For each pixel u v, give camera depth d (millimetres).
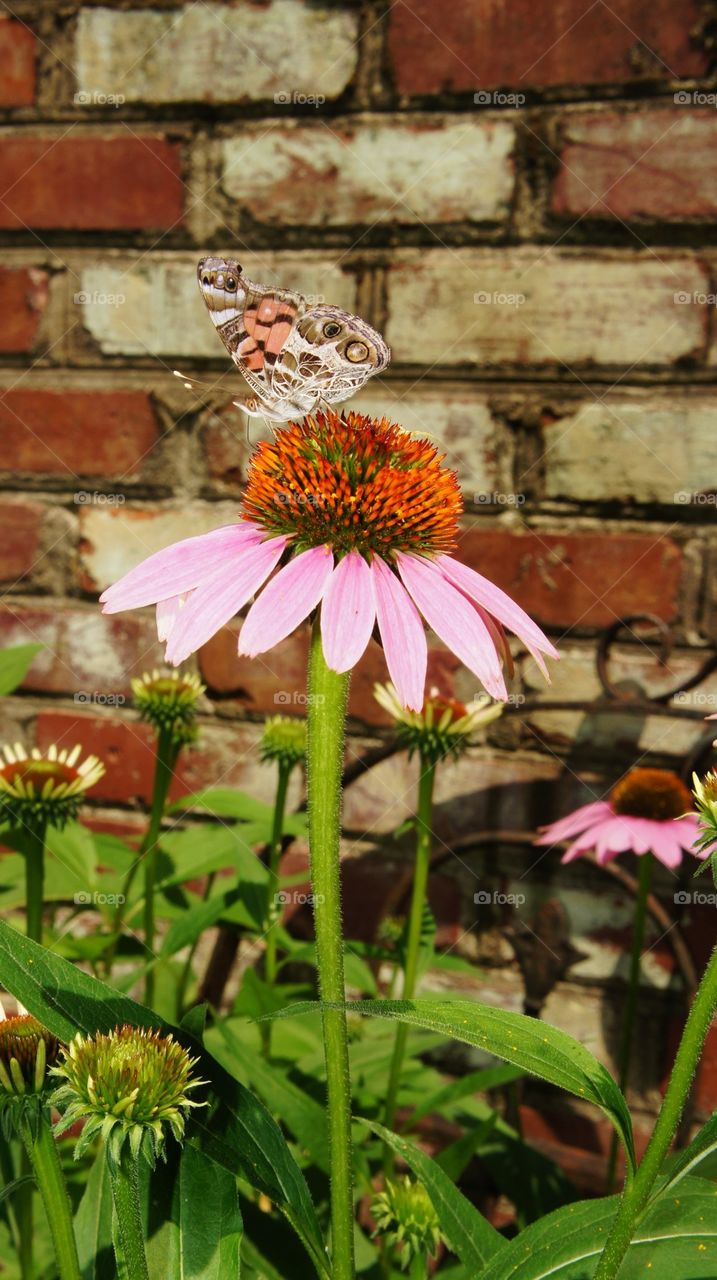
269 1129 1333
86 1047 1195
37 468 2004
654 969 1902
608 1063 1913
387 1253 1655
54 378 1998
